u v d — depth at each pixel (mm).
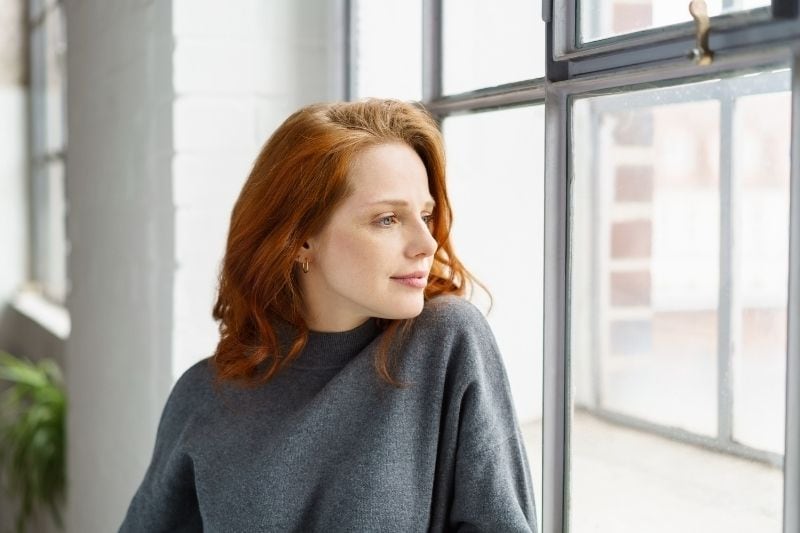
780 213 755
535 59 1102
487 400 1018
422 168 994
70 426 2639
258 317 1060
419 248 972
